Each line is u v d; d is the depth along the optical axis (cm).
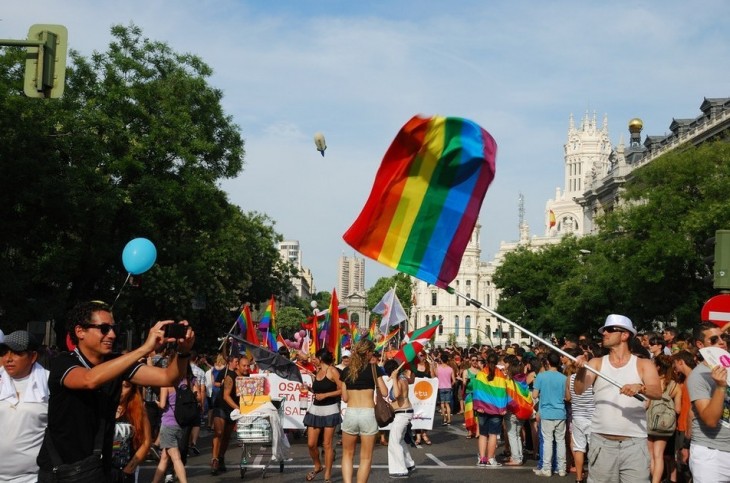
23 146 2706
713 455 832
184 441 1311
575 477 1580
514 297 9112
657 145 9281
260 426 1541
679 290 4622
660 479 1270
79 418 529
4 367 733
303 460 1825
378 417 1242
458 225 943
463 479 1542
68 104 3250
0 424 720
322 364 1455
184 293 4169
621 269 4772
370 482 1495
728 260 1482
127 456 749
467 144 919
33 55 1209
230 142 4022
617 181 9769
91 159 3062
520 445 1781
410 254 947
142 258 607
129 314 4431
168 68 3897
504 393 1739
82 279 3484
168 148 3591
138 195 3447
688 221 4272
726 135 6312
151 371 550
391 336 2745
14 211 2819
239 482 1488
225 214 4031
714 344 943
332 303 2391
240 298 7225
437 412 3659
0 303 2862
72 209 2906
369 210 947
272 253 7300
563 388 1589
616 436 855
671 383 1275
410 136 920
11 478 721
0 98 2667
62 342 3288
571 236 9169
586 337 1889
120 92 3484
